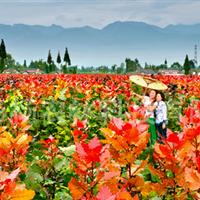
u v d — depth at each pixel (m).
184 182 4.08
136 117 5.91
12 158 4.66
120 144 3.90
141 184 3.88
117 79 29.58
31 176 4.56
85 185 3.53
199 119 5.57
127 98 16.19
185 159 4.20
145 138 3.92
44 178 4.72
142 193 3.92
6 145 4.65
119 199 3.27
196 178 3.46
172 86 21.12
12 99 14.38
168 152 4.08
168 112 14.49
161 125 12.11
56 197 4.51
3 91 19.16
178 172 4.10
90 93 16.78
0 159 4.62
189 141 4.35
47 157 5.42
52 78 31.14
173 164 4.09
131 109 6.31
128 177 3.97
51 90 17.23
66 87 19.08
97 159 3.50
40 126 10.30
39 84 18.75
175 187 4.16
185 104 16.61
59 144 9.22
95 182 3.55
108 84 24.34
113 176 3.74
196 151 4.41
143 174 4.82
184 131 4.74
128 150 3.93
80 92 17.30
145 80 12.30
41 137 9.91
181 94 18.33
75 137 4.82
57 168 4.80
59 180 4.80
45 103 14.16
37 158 5.45
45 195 4.56
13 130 6.15
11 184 3.06
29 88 17.38
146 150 5.44
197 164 3.53
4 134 4.67
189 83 24.52
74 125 6.10
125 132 3.91
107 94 15.53
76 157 3.60
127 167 3.98
